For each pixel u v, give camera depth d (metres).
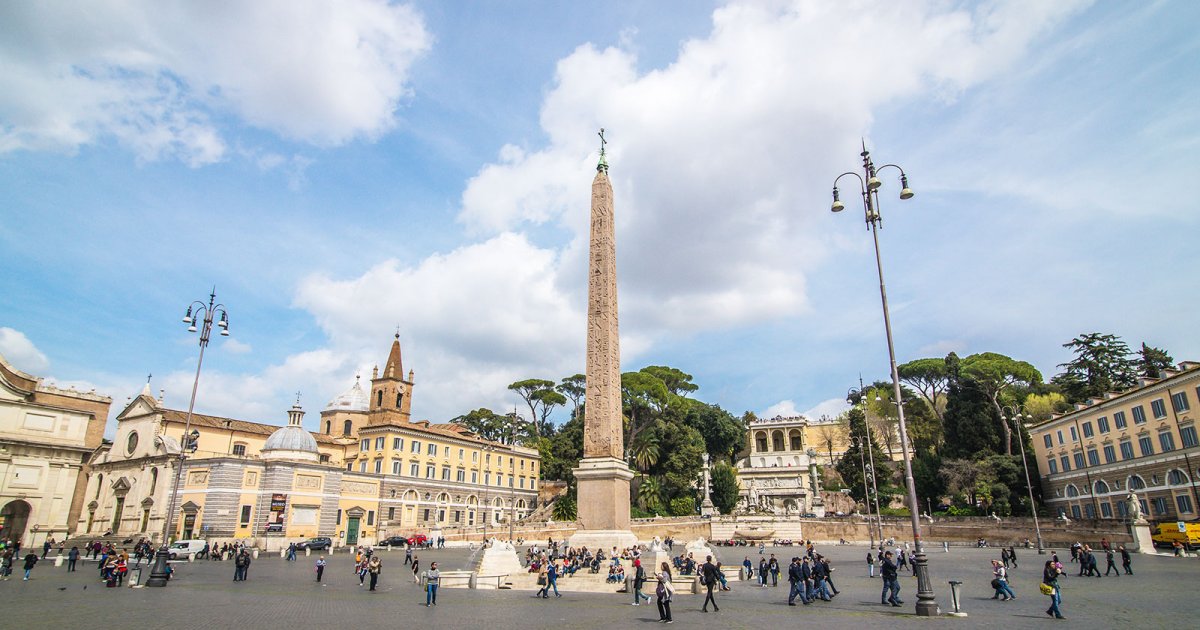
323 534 60.62
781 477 95.94
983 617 17.50
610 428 34.34
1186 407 48.88
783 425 107.44
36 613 18.48
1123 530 48.84
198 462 57.34
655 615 18.86
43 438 63.62
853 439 80.56
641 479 77.12
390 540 61.00
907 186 20.48
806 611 19.27
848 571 35.25
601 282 36.31
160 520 57.81
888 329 19.41
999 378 71.81
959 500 66.69
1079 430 61.06
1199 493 47.25
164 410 65.38
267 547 55.53
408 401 84.19
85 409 68.19
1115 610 18.62
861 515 65.88
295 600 22.67
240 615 18.30
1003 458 65.25
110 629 15.50
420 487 72.56
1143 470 53.00
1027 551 49.81
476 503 79.75
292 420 63.66
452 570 36.81
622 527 33.78
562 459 85.31
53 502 63.06
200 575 34.06
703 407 99.56
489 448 82.62
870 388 97.00
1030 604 20.48
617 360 36.28
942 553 48.81
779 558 45.12
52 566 40.50
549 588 27.59
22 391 63.12
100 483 65.12
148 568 38.22
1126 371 71.56
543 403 105.25
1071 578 29.64
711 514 65.19
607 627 16.45
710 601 22.03
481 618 18.23
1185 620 16.48
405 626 16.45
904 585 27.84
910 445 84.56
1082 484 60.41
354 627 16.12
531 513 82.19
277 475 58.03
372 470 71.06
